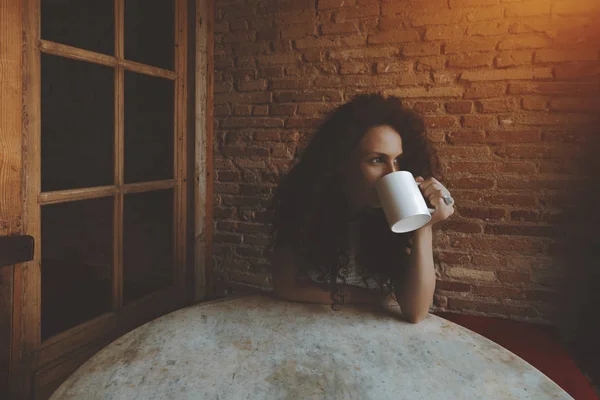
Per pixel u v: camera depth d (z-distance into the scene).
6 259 1.44
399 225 1.13
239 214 2.69
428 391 0.85
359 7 2.32
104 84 1.99
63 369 1.77
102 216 2.03
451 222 2.25
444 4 2.17
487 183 2.17
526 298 2.16
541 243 2.12
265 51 2.54
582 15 1.99
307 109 2.47
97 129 1.96
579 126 2.03
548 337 1.98
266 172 2.60
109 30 1.99
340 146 1.33
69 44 1.80
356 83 2.36
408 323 1.18
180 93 2.49
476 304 2.24
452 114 2.20
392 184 1.05
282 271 1.35
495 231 2.18
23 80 1.56
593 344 2.07
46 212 1.92
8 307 1.53
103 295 2.05
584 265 2.07
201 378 0.88
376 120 1.30
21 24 1.50
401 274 1.30
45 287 1.94
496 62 2.11
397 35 2.27
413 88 2.26
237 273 2.72
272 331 1.11
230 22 2.61
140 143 2.24
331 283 1.33
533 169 2.10
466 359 0.99
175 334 1.08
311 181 1.40
